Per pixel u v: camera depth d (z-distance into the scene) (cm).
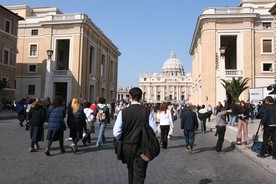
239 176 816
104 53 6425
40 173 789
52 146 1273
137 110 493
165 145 1316
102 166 895
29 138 1477
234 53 5891
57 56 5434
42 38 5309
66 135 1680
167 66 17262
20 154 1054
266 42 4919
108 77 6744
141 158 475
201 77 5081
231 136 1744
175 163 983
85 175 779
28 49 5381
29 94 5325
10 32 4366
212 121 3109
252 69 4838
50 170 827
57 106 1086
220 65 3572
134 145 480
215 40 4888
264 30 4909
